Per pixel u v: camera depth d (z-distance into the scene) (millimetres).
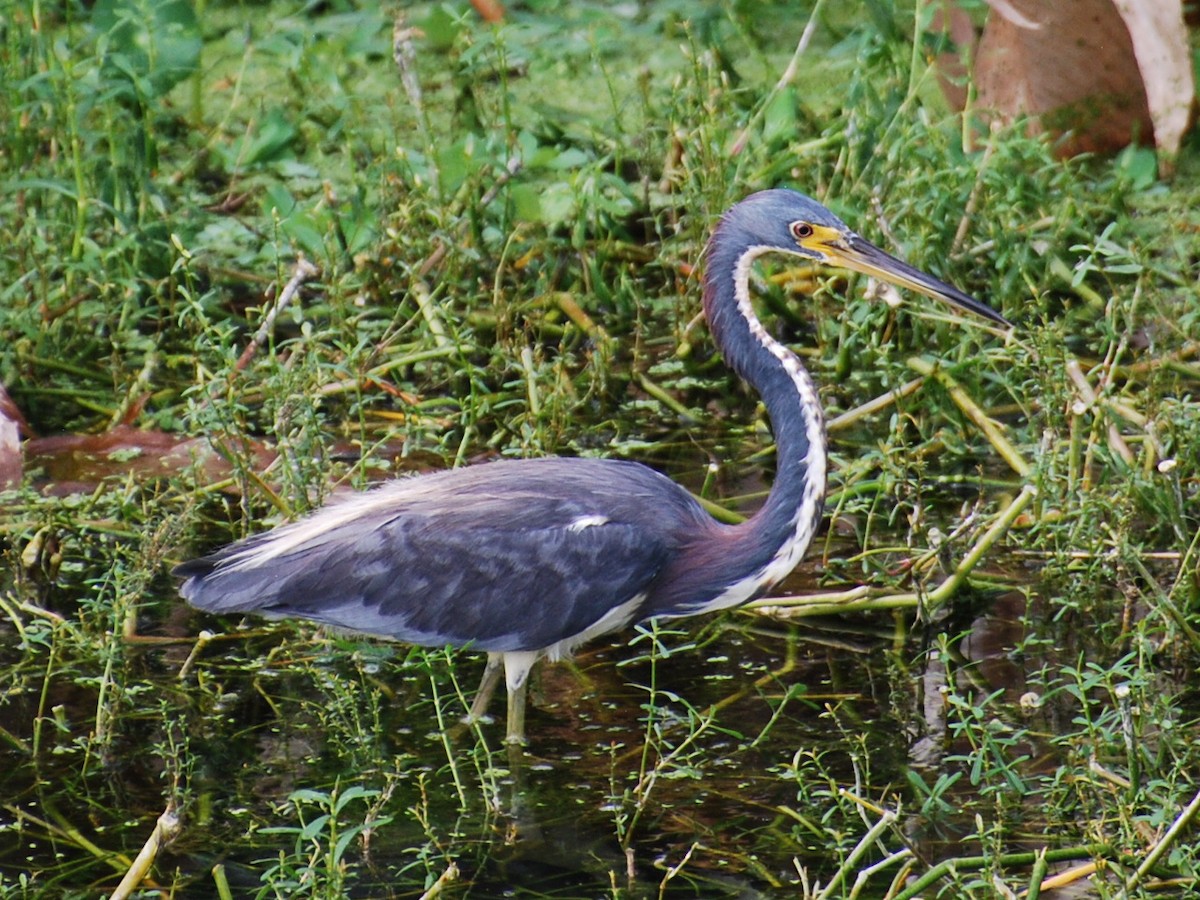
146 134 15352
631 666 10703
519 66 18281
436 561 9875
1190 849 8234
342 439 13367
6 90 15086
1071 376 11797
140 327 15266
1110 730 9062
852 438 13453
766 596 11242
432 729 10023
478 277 15227
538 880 8602
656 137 16828
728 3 17797
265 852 8836
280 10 21031
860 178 14383
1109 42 16844
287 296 13062
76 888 8531
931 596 10828
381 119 17875
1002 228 14359
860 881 8047
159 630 11039
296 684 10469
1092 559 10961
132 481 12211
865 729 9875
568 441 13414
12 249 14969
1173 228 15945
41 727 9977
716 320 10406
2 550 11883
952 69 17125
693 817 9078
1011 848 8680
